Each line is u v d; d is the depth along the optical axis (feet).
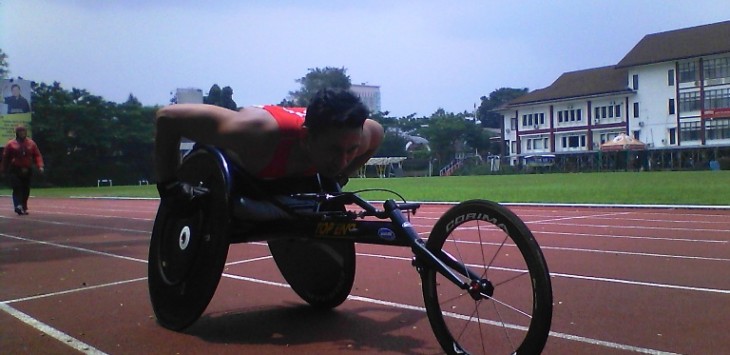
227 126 12.49
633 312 14.51
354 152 12.42
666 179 103.09
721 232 30.89
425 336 12.64
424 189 82.02
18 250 26.94
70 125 192.03
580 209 46.91
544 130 246.88
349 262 14.19
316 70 142.31
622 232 31.17
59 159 191.83
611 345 11.91
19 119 165.07
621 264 21.39
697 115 205.87
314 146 12.34
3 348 12.23
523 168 208.74
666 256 23.17
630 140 195.72
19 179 49.01
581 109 235.20
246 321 14.12
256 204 13.00
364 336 12.72
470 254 23.20
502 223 9.68
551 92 246.06
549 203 50.39
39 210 56.59
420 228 34.17
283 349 11.95
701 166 186.70
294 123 12.51
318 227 12.55
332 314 14.67
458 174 220.84
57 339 12.84
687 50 206.28
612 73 234.58
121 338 12.87
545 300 9.09
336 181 14.38
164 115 12.96
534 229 32.68
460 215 10.33
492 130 335.88
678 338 12.36
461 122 274.77
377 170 231.71
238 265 21.86
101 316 14.78
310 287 15.21
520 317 13.79
